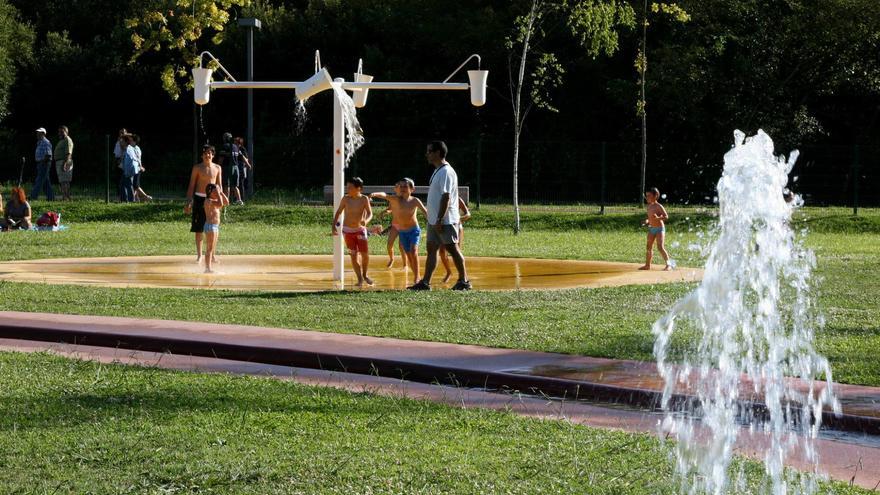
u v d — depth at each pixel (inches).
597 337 442.0
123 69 2046.0
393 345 418.9
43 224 1096.8
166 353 426.3
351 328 459.5
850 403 327.9
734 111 1729.8
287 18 2003.0
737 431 304.3
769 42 1768.0
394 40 1979.6
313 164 1596.9
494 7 1940.2
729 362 341.4
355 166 1561.3
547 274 729.0
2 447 269.4
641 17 1684.3
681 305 278.1
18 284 613.9
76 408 312.0
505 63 1878.7
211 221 728.3
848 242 1084.5
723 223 277.6
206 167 778.8
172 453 265.6
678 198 1637.6
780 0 1797.5
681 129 1774.1
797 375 367.2
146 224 1197.7
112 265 768.3
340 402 327.0
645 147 1520.7
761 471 261.3
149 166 1696.6
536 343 425.7
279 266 767.7
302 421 301.4
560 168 1596.9
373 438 283.6
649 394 338.3
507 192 1584.6
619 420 319.3
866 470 269.4
